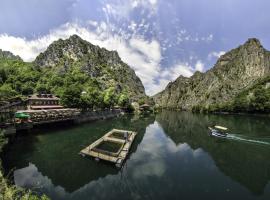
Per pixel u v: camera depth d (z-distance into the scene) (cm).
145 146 5225
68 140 5428
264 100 13550
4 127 4722
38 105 8706
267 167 3722
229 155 4481
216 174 3409
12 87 11981
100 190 2830
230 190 2833
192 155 4484
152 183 3048
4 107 5306
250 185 2995
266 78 18225
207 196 2664
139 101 17488
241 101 15400
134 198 2605
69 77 15900
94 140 5488
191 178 3231
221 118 12250
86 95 10800
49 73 17650
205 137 6406
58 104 9738
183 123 10038
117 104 14588
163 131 7538
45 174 3309
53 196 2666
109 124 8662
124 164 3841
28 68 16650
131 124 9062
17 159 3912
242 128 7644
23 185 2927
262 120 10594
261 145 5309
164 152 4703
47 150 4481
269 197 2636
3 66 15325
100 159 3838
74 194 2716
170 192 2781
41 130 6391
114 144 4944
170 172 3491
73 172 3403
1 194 1706
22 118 5691
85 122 8838
